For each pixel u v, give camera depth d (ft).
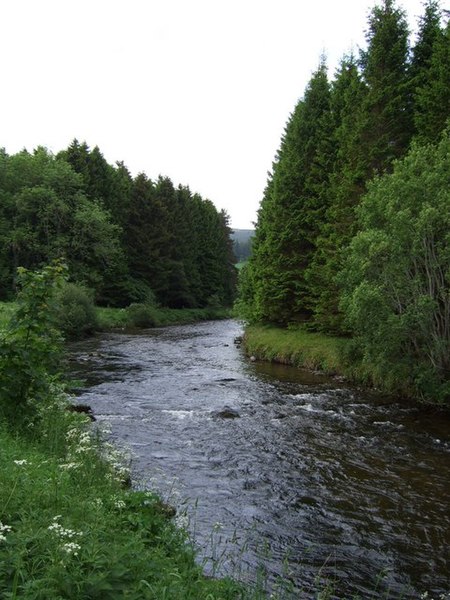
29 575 11.48
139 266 210.38
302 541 26.35
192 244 248.73
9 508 15.01
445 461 39.52
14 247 153.79
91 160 199.21
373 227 62.49
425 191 55.42
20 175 171.01
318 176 105.60
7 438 23.81
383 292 58.18
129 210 209.97
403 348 61.05
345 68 108.78
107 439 41.60
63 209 161.17
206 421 49.83
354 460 39.55
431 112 73.67
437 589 22.38
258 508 30.30
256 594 16.94
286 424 49.67
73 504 16.90
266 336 105.29
